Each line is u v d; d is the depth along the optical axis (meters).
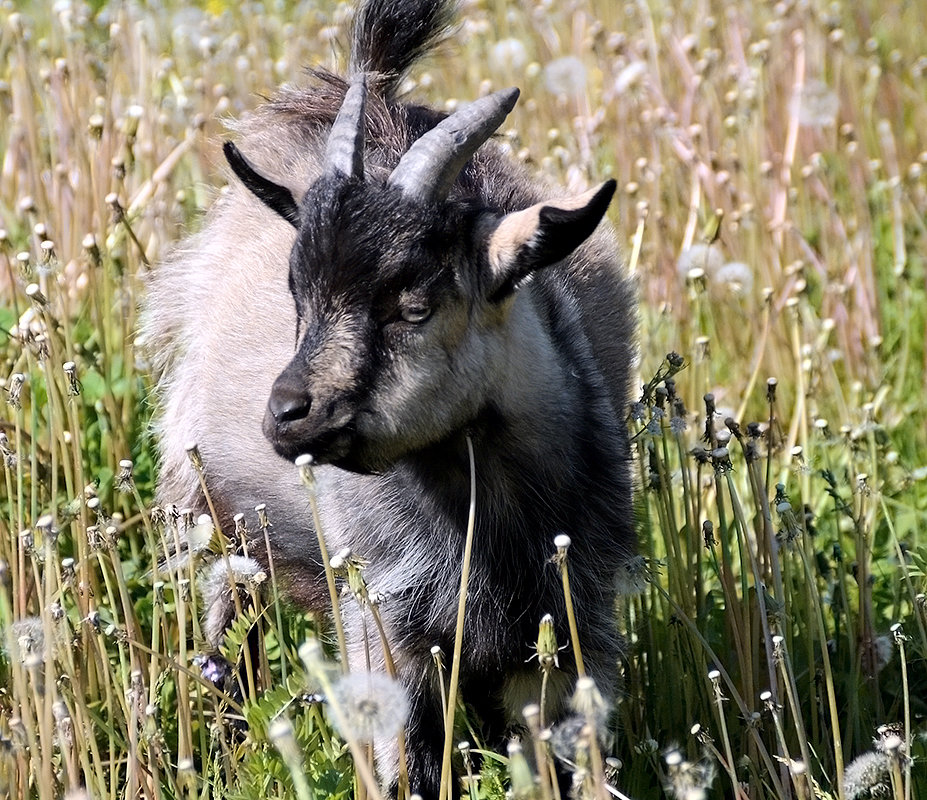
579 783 12.49
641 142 31.20
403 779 15.16
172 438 21.03
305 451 14.70
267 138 21.55
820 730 17.73
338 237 14.77
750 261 28.12
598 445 17.33
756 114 31.17
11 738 13.79
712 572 21.02
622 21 36.94
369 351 14.75
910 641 17.58
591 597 17.11
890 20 40.22
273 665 19.36
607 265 20.72
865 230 28.67
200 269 21.34
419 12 20.98
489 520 16.80
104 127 26.28
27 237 25.91
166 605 19.16
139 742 15.52
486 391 15.81
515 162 21.58
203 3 39.94
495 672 17.44
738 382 26.39
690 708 17.20
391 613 17.00
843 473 23.06
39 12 36.81
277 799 15.16
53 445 17.67
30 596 18.05
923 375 27.38
